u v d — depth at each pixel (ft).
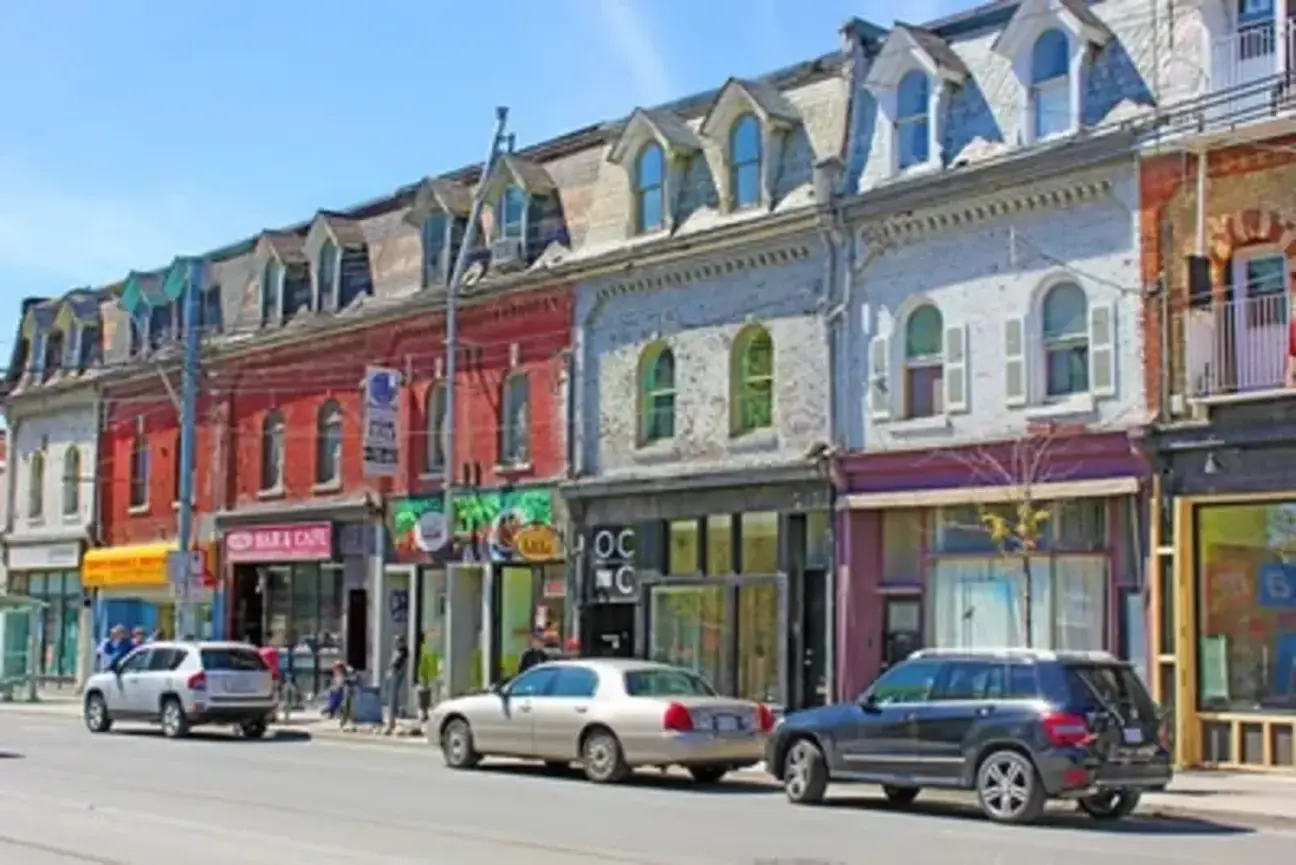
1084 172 75.41
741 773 74.43
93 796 60.29
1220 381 70.38
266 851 44.75
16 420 160.45
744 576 90.38
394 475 115.34
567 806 58.65
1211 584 71.36
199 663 96.43
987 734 55.52
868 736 59.26
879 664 83.97
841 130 87.92
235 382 132.36
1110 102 75.51
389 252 119.75
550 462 102.73
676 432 94.68
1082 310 76.64
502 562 105.50
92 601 147.13
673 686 71.05
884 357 83.66
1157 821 56.80
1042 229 77.66
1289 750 68.33
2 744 88.79
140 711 98.94
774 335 89.61
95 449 148.87
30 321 161.48
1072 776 53.57
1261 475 69.00
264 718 98.17
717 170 93.81
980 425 79.36
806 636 87.35
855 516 84.58
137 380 143.13
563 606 101.86
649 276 96.84
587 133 105.50
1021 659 56.29
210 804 57.67
